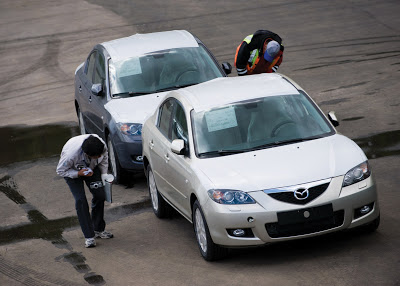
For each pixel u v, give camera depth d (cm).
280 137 2622
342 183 2356
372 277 2180
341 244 2477
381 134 3903
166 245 2755
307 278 2238
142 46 3988
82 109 4247
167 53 3900
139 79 3772
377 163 3419
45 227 3144
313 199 2320
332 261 2342
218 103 2772
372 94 4800
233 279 2320
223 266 2452
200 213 2491
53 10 9375
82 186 2820
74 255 2761
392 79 5141
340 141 2586
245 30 7369
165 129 2975
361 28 6994
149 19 8344
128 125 3475
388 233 2527
